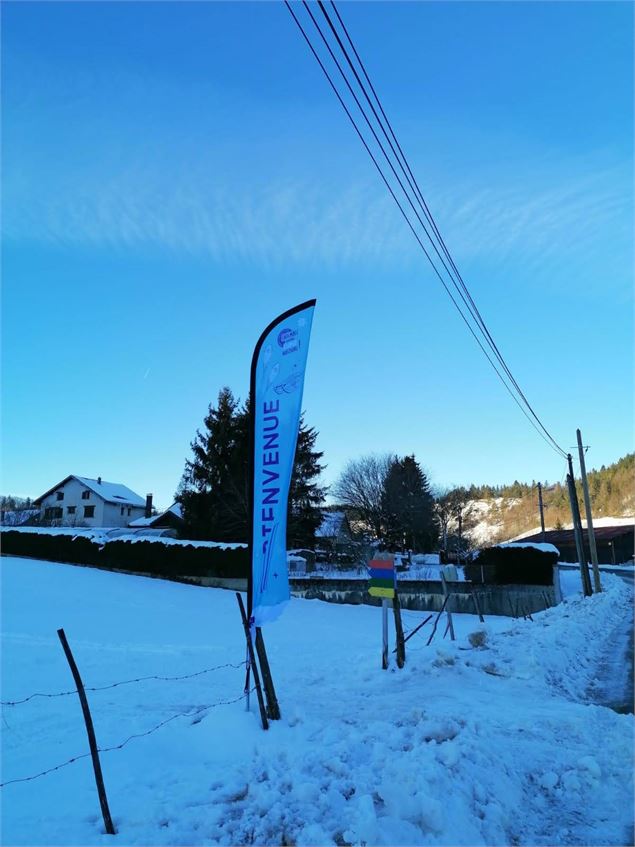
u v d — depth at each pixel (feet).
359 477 167.53
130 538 84.84
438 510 181.47
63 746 18.39
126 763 16.93
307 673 30.17
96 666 30.27
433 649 33.47
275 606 20.77
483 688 27.02
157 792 15.08
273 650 39.11
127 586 67.05
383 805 13.99
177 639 41.22
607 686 31.22
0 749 18.15
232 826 13.30
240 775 16.07
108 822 13.08
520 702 24.59
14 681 26.43
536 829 14.06
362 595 78.43
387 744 18.02
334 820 13.41
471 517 218.59
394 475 167.94
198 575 79.10
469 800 14.15
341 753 17.12
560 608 66.90
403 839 12.59
